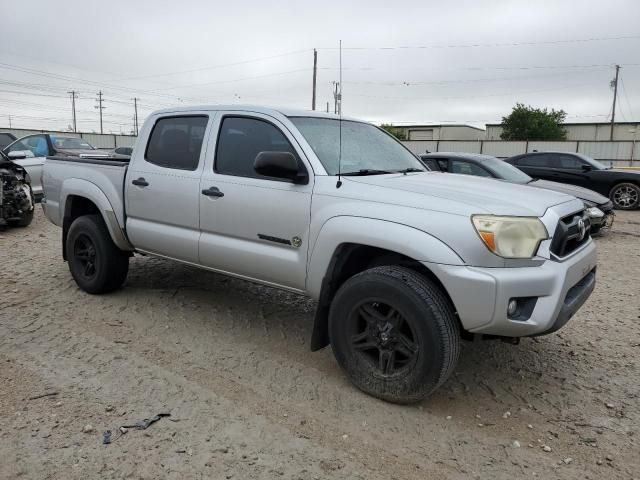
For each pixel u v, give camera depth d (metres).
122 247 5.12
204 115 4.47
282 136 3.94
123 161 5.51
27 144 14.70
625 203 13.33
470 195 3.36
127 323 4.70
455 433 3.13
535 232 3.11
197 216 4.33
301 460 2.83
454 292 3.06
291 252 3.79
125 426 3.08
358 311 3.44
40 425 3.07
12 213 9.05
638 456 2.95
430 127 67.50
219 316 4.93
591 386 3.75
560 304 3.16
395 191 3.40
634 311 5.36
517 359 4.17
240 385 3.63
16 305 5.07
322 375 3.80
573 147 37.31
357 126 4.60
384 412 3.32
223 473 2.70
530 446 3.02
